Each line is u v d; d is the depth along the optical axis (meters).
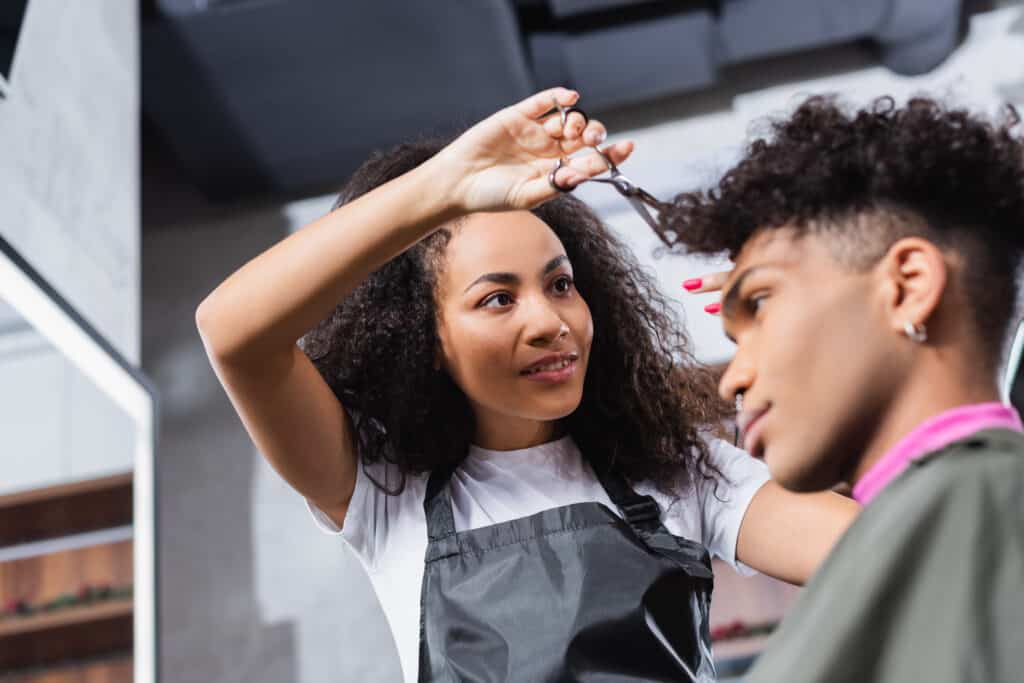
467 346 1.49
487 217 1.52
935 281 0.91
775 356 0.94
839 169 0.95
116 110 3.50
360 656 4.80
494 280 1.48
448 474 1.56
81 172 3.19
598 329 1.62
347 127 4.73
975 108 1.00
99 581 3.84
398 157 1.69
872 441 0.94
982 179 0.95
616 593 1.44
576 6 4.37
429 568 1.50
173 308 5.23
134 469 3.43
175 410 5.12
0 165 2.75
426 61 4.41
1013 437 0.88
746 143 1.06
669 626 1.45
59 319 2.93
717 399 1.66
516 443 1.58
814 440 0.94
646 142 4.92
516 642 1.42
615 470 1.59
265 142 4.82
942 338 0.92
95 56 3.40
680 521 1.57
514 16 4.35
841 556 0.86
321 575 4.91
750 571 1.62
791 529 1.54
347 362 1.59
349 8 4.18
